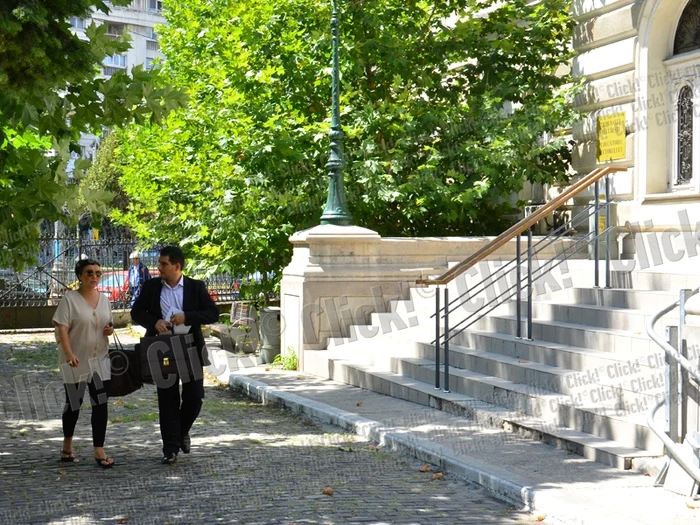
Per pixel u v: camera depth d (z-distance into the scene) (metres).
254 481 7.41
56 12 6.41
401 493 7.02
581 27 15.49
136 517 6.35
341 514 6.39
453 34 16.30
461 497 6.94
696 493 6.37
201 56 16.30
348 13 15.66
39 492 7.07
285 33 15.51
